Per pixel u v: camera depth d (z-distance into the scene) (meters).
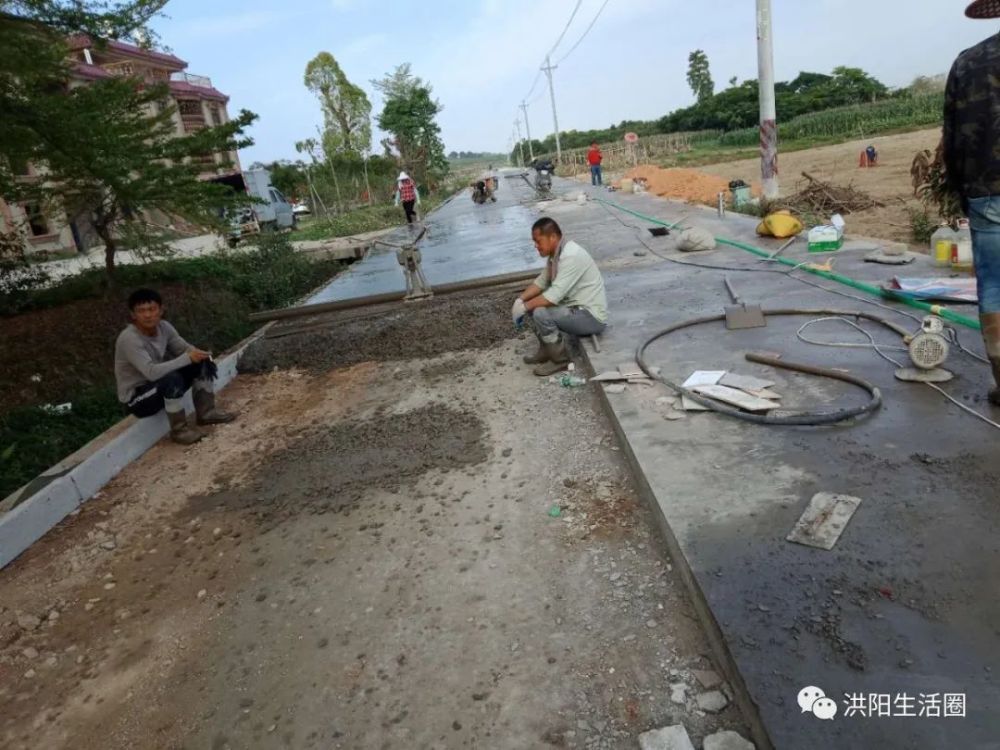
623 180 19.64
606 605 2.56
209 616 2.95
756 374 4.09
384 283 10.25
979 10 3.08
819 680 1.88
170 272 10.73
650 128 74.38
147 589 3.25
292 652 2.62
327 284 11.05
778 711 1.81
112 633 2.96
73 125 6.54
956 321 4.32
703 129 62.22
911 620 2.02
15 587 3.43
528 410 4.58
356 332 7.25
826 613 2.11
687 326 5.29
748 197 12.99
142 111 8.16
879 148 26.30
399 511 3.54
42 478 4.29
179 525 3.83
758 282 6.39
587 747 1.99
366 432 4.70
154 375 4.81
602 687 2.19
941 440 2.96
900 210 10.96
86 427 5.68
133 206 8.19
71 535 3.90
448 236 15.48
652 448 3.37
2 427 5.56
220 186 8.48
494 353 6.04
